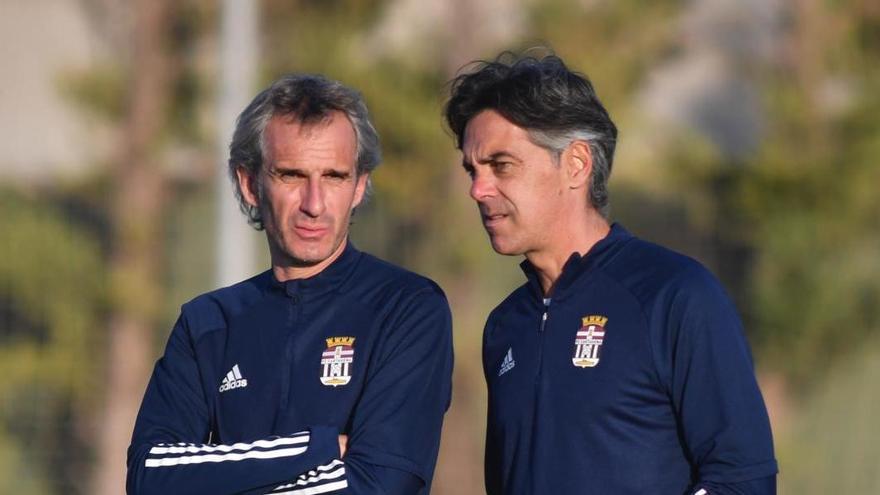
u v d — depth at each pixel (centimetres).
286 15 4975
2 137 5362
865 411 4628
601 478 1197
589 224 1271
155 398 1294
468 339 4625
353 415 1234
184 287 5050
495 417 1283
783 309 4716
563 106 1237
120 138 5188
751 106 5184
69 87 5241
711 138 5181
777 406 4700
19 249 4978
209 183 5116
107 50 5381
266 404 1245
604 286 1234
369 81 4772
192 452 1216
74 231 5109
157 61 5194
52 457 4784
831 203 4788
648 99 5175
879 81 4922
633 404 1199
